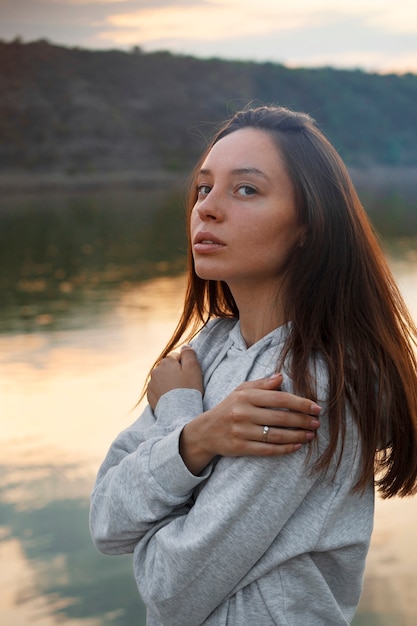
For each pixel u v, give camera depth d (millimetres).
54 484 5320
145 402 7355
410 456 1175
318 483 1112
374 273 1179
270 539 1087
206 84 68312
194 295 1367
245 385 1090
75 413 7016
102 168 57406
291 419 1050
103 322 11516
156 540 1153
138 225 30703
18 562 4195
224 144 1165
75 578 4027
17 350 9711
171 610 1131
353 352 1126
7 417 6926
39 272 18078
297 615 1119
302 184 1142
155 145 60031
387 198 42812
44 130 59719
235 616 1119
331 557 1149
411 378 1176
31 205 43250
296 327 1123
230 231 1146
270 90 67250
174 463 1119
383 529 4285
